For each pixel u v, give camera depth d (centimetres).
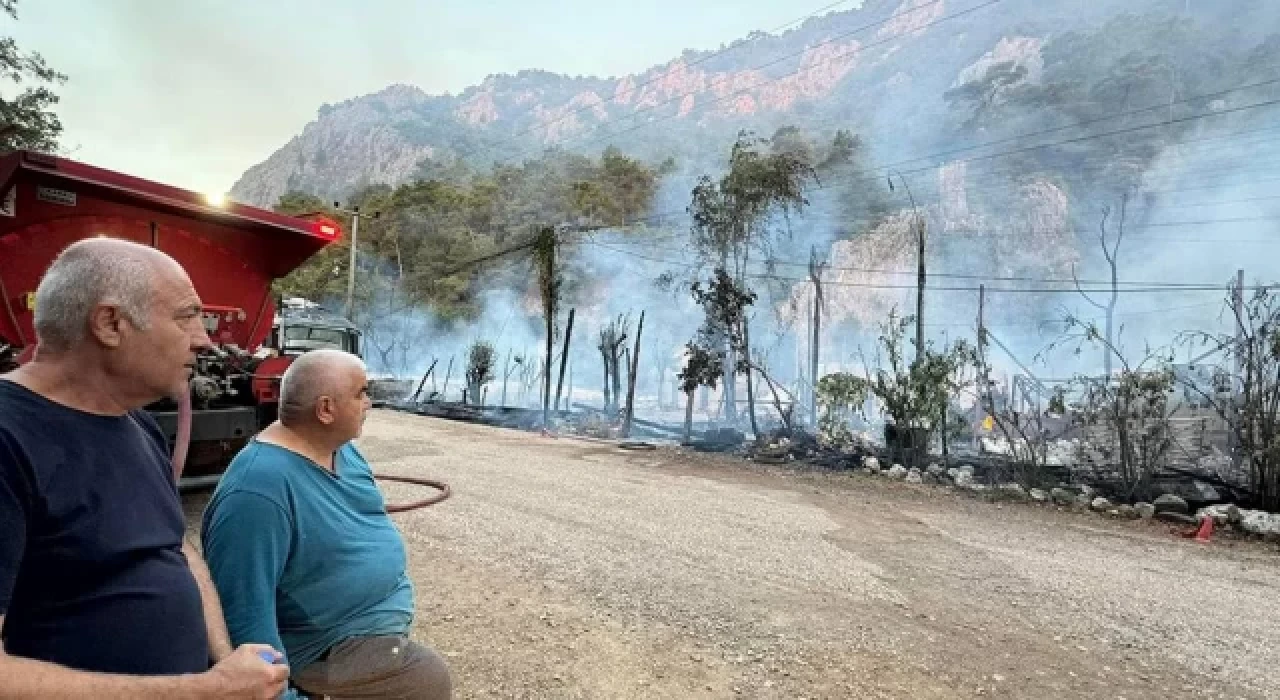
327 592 211
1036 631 419
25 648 128
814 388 1340
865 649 378
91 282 138
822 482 936
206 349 156
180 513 161
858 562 548
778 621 411
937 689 338
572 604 426
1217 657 394
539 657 355
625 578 476
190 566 174
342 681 213
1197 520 746
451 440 1207
